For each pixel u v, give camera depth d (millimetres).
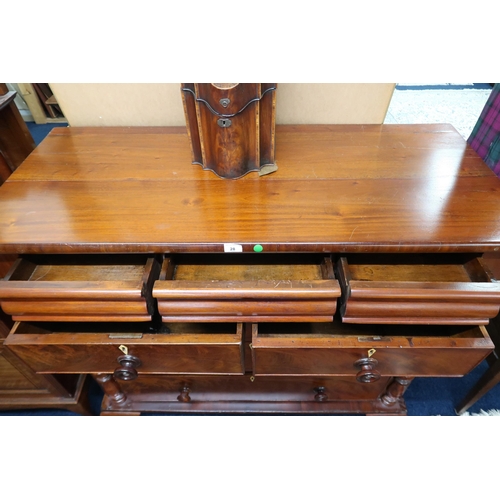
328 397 951
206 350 657
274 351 655
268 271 729
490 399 1073
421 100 2170
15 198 690
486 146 1006
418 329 773
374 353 663
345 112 916
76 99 878
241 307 619
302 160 787
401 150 814
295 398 959
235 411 965
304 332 780
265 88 658
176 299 610
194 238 604
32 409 1060
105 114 912
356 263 739
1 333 817
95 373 805
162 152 817
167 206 673
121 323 783
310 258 746
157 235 612
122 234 614
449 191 698
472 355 661
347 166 767
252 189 712
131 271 722
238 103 648
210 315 635
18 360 850
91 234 614
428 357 672
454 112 2041
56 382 894
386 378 885
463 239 599
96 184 725
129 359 686
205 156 742
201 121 691
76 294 602
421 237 603
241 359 687
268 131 718
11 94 858
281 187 715
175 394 957
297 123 939
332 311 621
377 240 599
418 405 1064
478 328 662
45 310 629
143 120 928
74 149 828
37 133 2029
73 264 736
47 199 688
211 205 675
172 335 657
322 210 658
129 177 744
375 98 884
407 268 729
